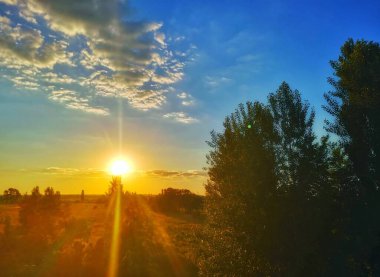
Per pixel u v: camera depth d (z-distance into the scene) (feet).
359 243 54.80
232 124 65.00
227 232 60.03
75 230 123.95
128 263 85.61
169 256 95.76
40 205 126.41
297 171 56.29
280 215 55.52
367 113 58.34
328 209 55.57
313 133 57.82
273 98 59.11
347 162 59.57
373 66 56.59
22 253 99.55
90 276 81.41
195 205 276.82
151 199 288.30
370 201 56.44
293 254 54.29
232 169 63.26
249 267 57.62
